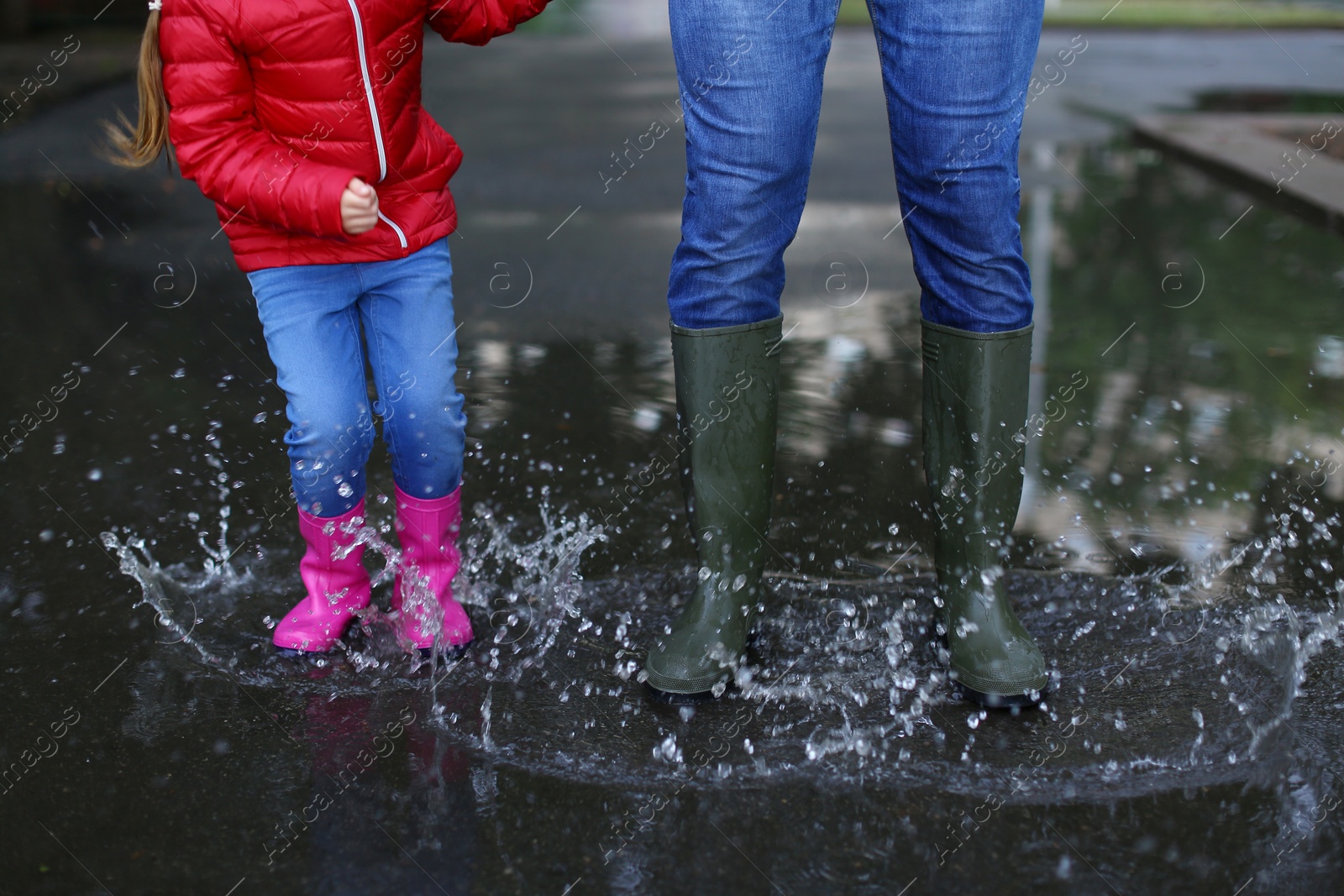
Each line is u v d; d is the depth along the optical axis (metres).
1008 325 1.95
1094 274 4.98
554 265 5.24
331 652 2.20
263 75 2.01
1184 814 1.69
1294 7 21.22
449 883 1.57
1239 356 3.91
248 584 2.47
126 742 1.92
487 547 2.60
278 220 2.02
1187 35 17.20
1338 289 4.74
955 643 2.02
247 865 1.62
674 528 2.69
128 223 6.17
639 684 2.07
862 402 3.48
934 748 1.86
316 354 2.11
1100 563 2.49
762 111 1.80
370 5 2.01
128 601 2.39
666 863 1.61
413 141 2.15
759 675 2.08
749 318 1.95
